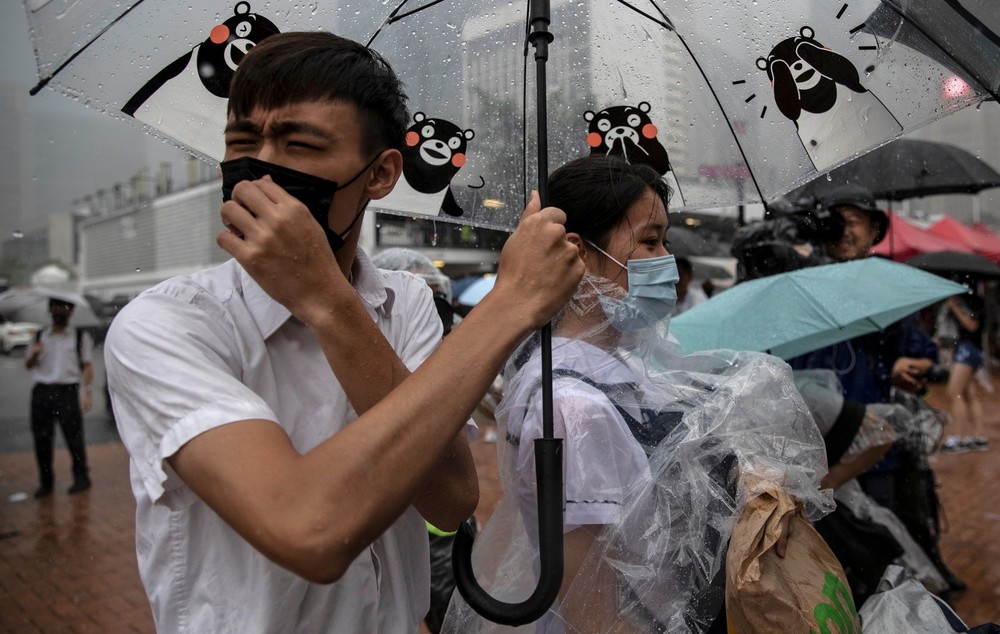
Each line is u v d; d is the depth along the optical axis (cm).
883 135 167
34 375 704
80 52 136
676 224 648
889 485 358
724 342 290
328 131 114
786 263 347
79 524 612
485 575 164
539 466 124
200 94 144
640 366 175
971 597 426
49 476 704
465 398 100
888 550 252
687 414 163
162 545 114
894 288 293
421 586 142
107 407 1086
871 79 165
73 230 1870
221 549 114
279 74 111
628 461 150
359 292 136
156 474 103
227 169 115
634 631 146
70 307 715
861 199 382
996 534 538
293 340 124
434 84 171
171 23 140
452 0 168
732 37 171
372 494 92
